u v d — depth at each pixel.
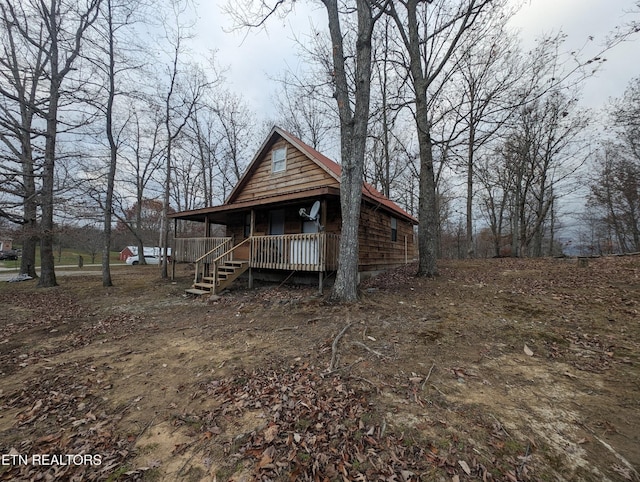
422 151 8.77
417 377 3.23
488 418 2.50
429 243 8.73
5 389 3.40
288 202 9.01
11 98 9.34
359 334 4.53
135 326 5.83
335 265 8.27
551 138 17.66
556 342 3.99
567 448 2.14
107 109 11.16
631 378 3.01
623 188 16.61
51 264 11.28
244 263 9.74
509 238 26.23
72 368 3.88
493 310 5.35
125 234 33.84
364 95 6.16
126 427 2.64
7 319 6.48
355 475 1.99
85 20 10.59
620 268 7.51
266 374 3.52
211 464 2.16
